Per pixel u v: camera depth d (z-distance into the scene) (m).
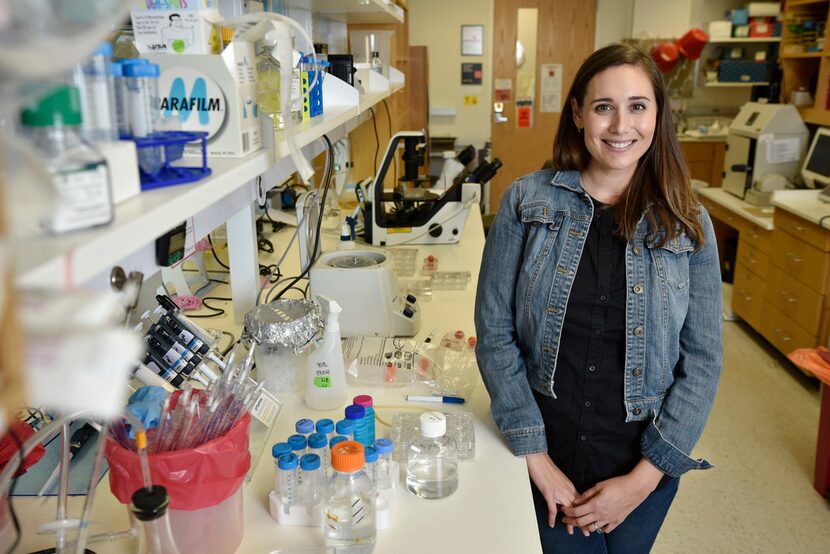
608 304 1.44
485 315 1.54
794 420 3.32
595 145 1.40
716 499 2.75
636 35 6.37
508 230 1.54
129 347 0.46
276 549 1.11
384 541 1.14
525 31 6.52
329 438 1.27
